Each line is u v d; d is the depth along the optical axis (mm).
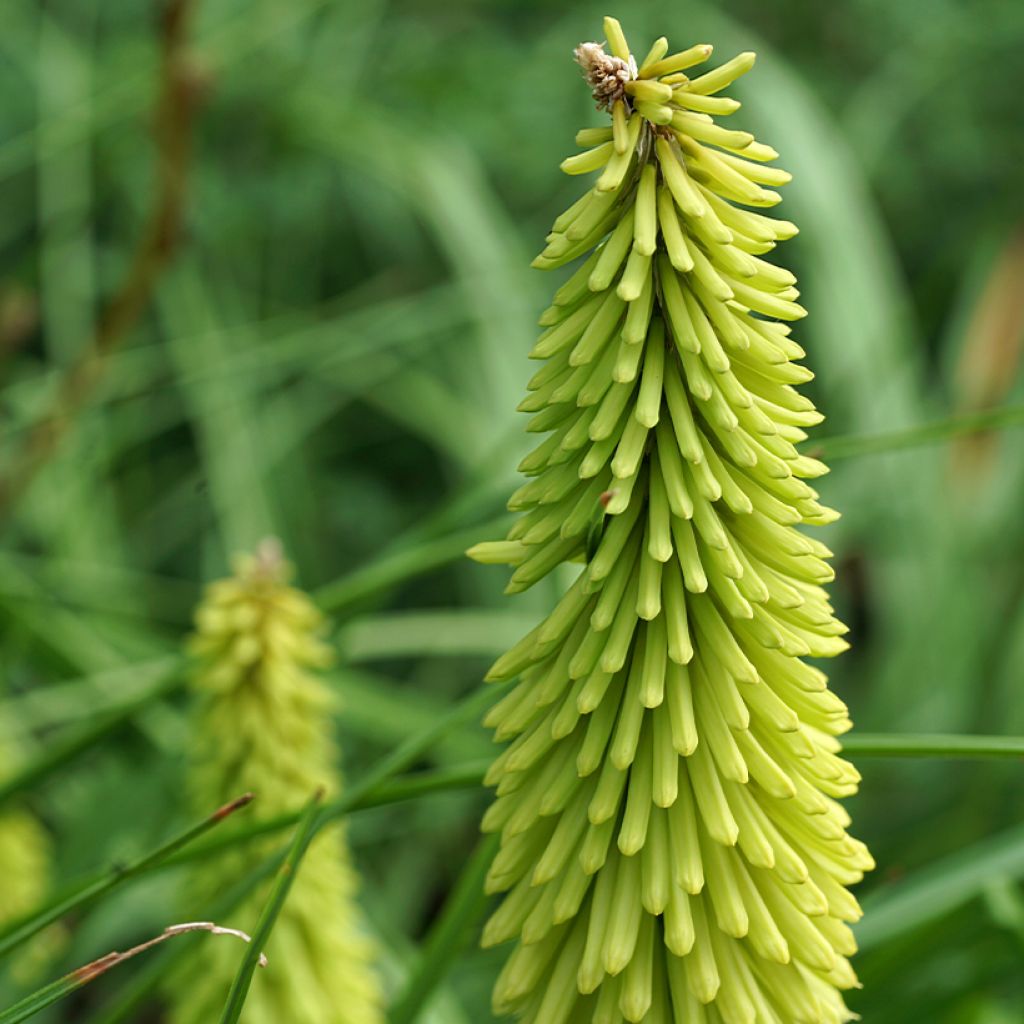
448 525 3449
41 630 3992
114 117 5711
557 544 1639
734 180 1529
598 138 1537
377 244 6852
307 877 2711
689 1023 1609
